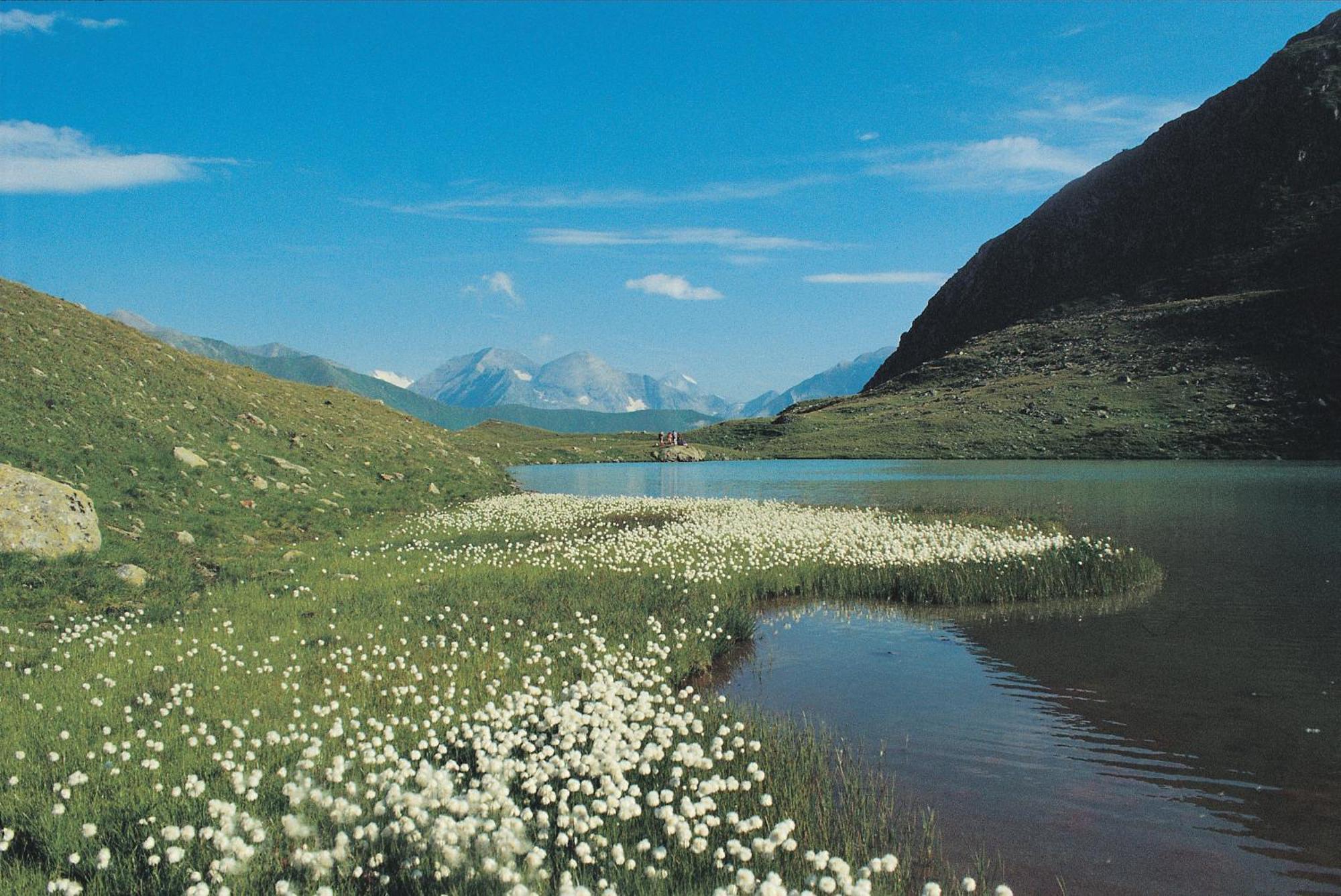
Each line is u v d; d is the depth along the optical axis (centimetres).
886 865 689
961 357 17712
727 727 1073
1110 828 881
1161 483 5691
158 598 1803
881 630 1809
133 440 2950
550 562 2400
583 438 15812
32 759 927
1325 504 4138
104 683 1205
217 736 1027
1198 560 2538
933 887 631
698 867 760
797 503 4572
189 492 2794
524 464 11594
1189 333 13875
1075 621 1845
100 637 1448
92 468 2619
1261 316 13275
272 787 873
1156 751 1095
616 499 4503
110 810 811
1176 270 17925
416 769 958
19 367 3003
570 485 7012
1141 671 1459
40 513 1941
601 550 2519
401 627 1605
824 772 1014
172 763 927
